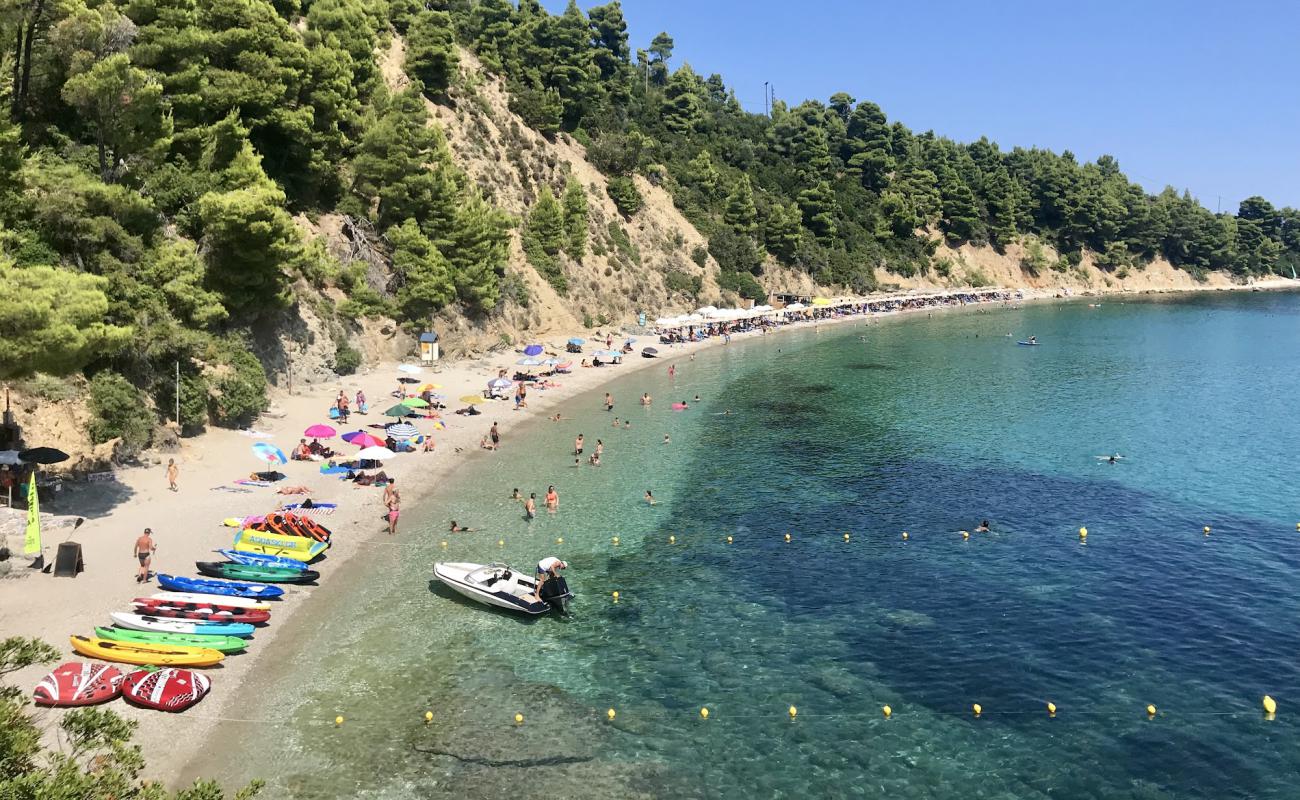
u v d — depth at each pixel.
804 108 196.38
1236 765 21.27
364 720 22.69
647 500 42.41
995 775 20.89
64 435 37.31
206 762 20.47
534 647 27.12
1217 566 34.03
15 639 13.92
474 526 38.06
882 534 37.81
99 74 42.88
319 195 72.06
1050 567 34.03
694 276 128.75
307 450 45.12
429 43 101.44
